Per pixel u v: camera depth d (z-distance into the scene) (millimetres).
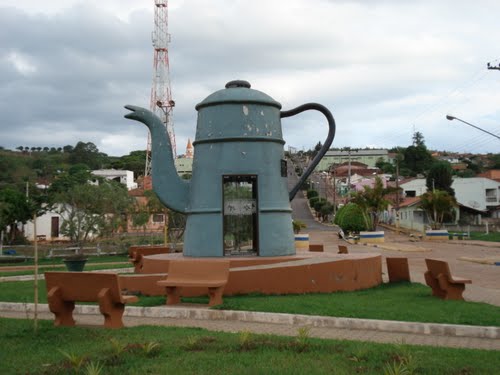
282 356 5910
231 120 12453
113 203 31344
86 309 9750
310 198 92312
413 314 8414
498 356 5984
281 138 13023
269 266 10797
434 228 50000
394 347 6320
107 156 127688
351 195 47219
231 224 12914
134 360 5812
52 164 93938
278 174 12695
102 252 31375
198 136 12859
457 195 67938
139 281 11023
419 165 119812
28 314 9531
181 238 36812
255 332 7699
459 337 7516
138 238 35156
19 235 42781
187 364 5605
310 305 9180
